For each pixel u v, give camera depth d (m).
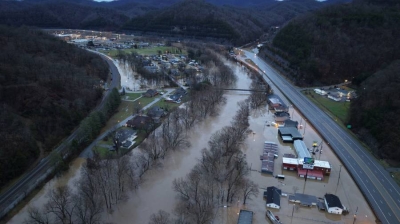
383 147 163.75
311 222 114.31
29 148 149.75
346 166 151.38
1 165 132.12
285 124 198.88
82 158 155.25
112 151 161.25
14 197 124.56
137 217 114.75
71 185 134.00
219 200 124.44
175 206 120.75
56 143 166.75
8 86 181.62
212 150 152.00
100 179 123.62
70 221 107.50
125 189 130.75
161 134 177.88
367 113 190.00
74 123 186.12
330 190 134.75
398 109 176.75
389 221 113.62
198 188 125.31
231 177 134.38
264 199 127.12
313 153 165.62
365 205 124.50
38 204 121.38
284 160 152.62
